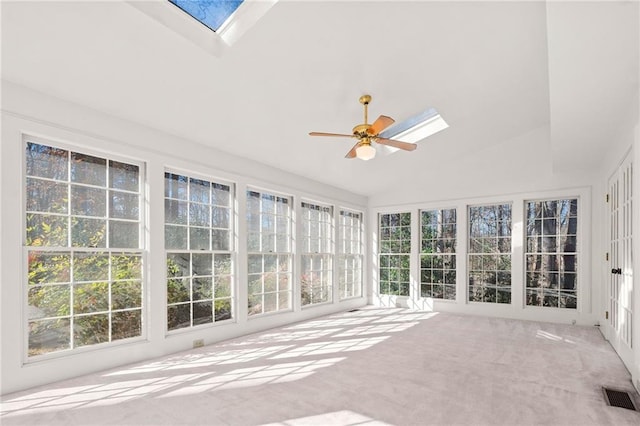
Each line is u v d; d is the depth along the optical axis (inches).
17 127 119.5
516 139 256.1
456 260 277.0
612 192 184.7
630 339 141.9
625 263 154.3
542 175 245.8
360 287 319.0
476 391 120.5
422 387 123.9
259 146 198.5
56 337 129.3
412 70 157.2
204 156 183.0
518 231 252.7
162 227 161.9
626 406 109.7
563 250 239.1
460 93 183.9
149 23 110.8
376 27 128.2
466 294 271.7
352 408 107.6
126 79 130.0
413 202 300.5
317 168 245.0
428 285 292.5
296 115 177.0
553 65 107.0
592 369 142.9
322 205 279.3
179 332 168.4
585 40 94.2
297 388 122.6
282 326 224.5
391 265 314.5
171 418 100.9
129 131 151.3
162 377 132.2
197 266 180.2
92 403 109.8
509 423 98.7
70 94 130.0
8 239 116.6
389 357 158.2
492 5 122.8
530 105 207.6
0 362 114.3
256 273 215.6
